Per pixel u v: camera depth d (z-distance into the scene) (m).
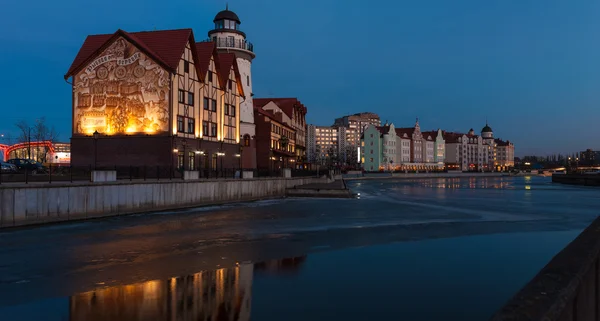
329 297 11.09
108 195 29.55
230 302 10.64
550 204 41.84
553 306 2.95
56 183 26.33
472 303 10.77
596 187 80.94
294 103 92.44
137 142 42.72
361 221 27.81
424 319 9.58
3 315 9.78
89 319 9.48
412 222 27.36
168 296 11.14
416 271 14.01
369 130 149.88
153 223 26.56
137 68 43.09
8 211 23.80
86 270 14.20
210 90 50.69
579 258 4.54
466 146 192.75
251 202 43.72
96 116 43.84
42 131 91.75
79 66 44.00
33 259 16.00
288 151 84.94
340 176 104.44
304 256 16.52
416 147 164.50
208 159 49.97
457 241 20.16
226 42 63.00
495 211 34.81
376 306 10.42
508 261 15.63
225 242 19.78
